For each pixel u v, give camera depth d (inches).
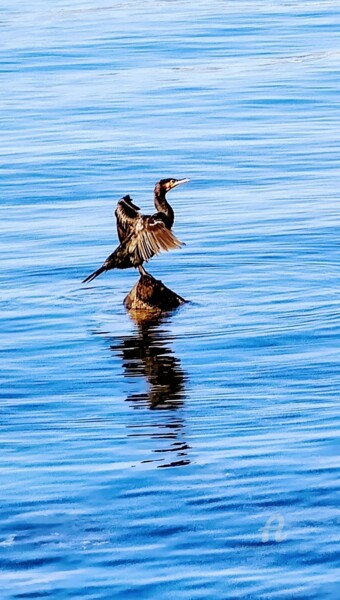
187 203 892.6
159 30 1798.7
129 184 964.6
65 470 439.2
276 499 406.6
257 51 1598.2
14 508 408.5
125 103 1295.5
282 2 2092.8
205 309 652.1
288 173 977.5
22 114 1255.5
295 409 493.7
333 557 368.8
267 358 564.1
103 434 474.6
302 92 1323.8
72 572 366.9
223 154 1055.0
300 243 770.2
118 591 355.6
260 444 456.1
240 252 757.9
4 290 698.2
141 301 656.4
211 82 1397.6
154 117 1222.9
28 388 535.2
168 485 421.7
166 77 1438.2
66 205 901.8
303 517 393.4
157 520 395.9
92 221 850.1
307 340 589.0
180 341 597.3
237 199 897.5
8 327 630.5
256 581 357.7
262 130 1149.7
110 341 602.2
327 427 470.6
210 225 824.3
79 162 1039.0
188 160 1036.5
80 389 532.4
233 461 440.1
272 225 815.7
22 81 1444.4
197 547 378.0
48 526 395.2
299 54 1565.0
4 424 490.0
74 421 491.2
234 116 1218.0
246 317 633.0
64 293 691.4
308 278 701.3
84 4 2139.5
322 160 1018.7
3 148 1103.0
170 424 482.9
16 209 890.7
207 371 549.6
